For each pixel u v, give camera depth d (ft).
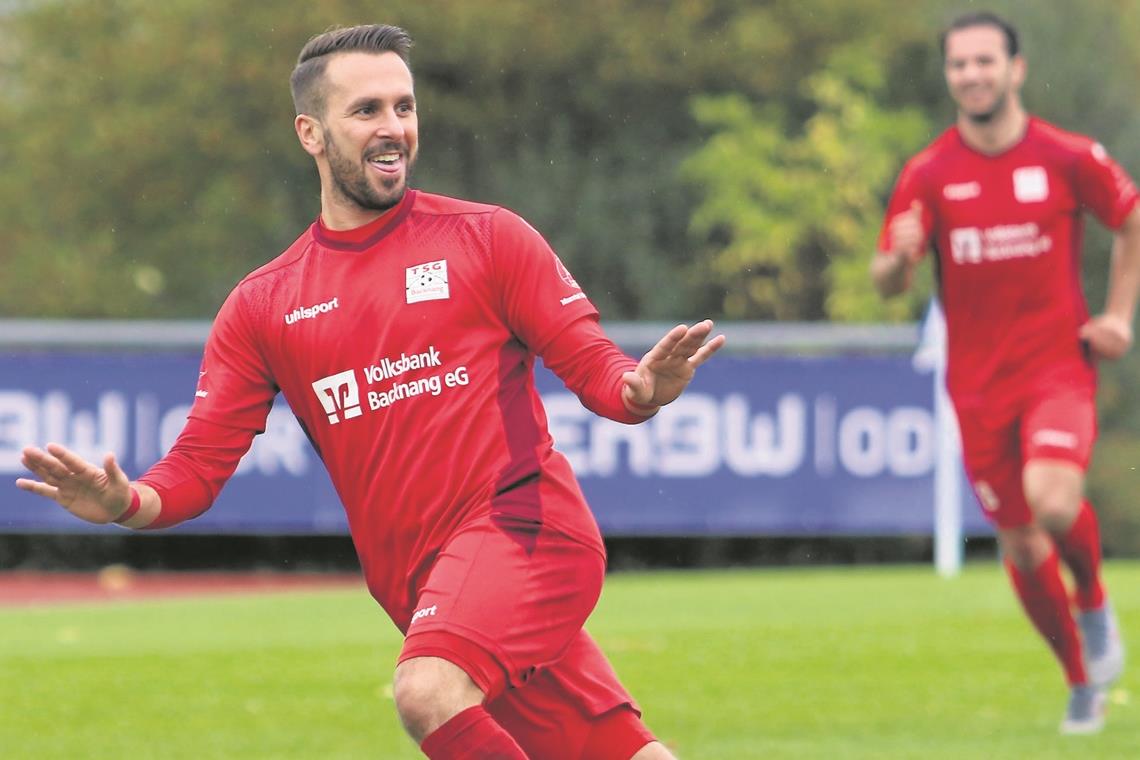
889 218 76.84
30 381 152.87
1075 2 246.88
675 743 71.05
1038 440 72.13
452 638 41.52
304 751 71.05
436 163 247.29
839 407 155.33
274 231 248.32
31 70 263.08
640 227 247.09
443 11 242.58
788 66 252.01
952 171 75.41
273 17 247.29
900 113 249.14
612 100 252.21
